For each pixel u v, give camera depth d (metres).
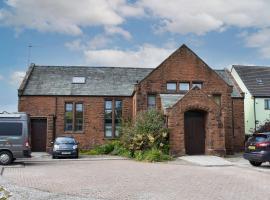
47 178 15.17
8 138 21.08
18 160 24.64
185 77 30.42
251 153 19.77
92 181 14.33
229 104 30.61
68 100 32.44
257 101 40.94
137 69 36.00
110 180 14.59
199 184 13.62
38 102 32.16
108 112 32.88
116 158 25.73
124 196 11.36
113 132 32.59
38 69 35.09
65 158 26.31
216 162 21.67
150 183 13.84
